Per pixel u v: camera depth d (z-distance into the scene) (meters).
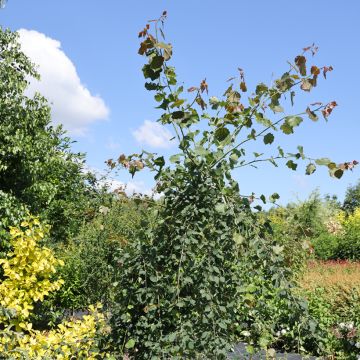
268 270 3.51
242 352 5.02
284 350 6.59
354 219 21.22
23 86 9.24
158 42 3.40
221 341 3.38
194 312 3.65
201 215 3.55
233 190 3.55
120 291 3.78
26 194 8.96
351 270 11.98
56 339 4.07
